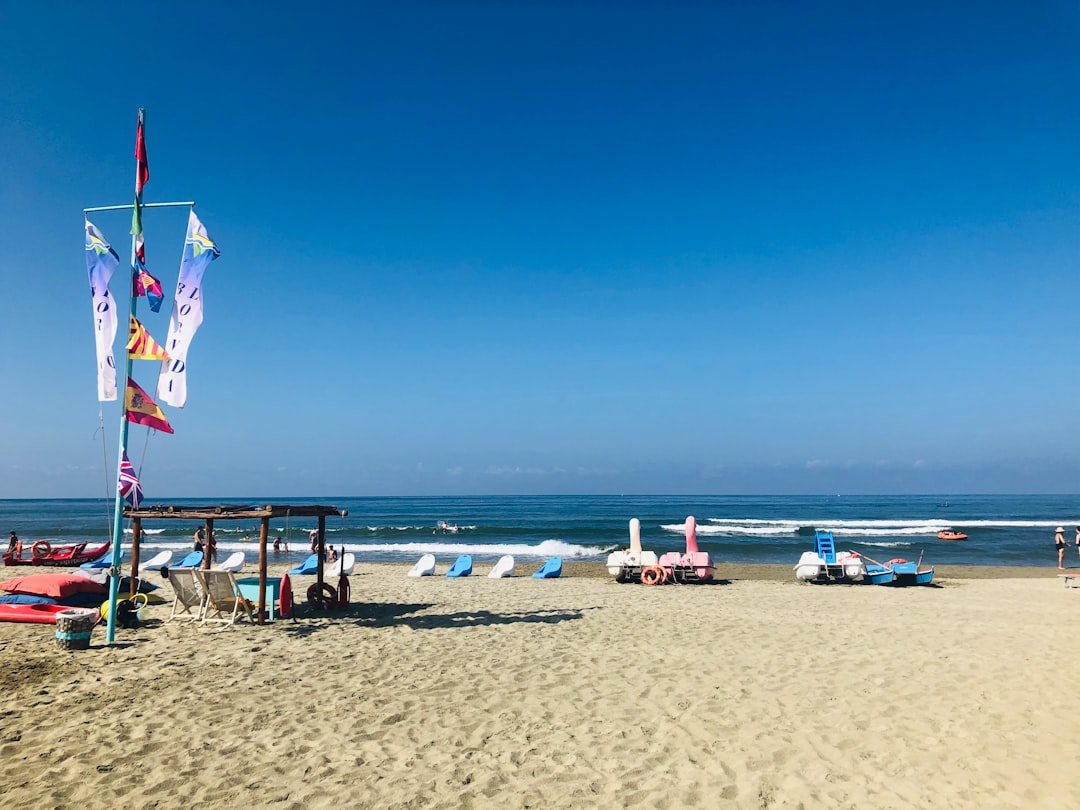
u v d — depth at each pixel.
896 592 16.91
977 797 4.79
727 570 25.88
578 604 14.25
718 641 10.20
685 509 92.81
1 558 25.12
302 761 5.51
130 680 7.79
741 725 6.36
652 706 6.95
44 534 45.09
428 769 5.37
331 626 11.21
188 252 10.26
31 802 4.70
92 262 9.88
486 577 20.70
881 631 11.06
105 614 10.83
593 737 6.07
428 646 9.77
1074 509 91.69
